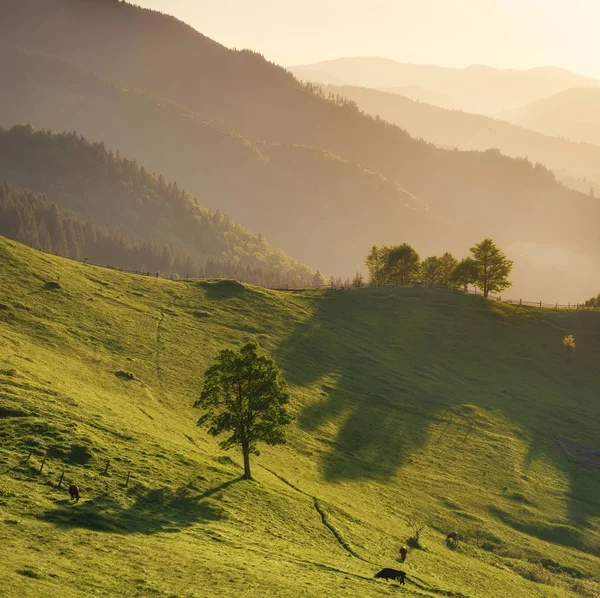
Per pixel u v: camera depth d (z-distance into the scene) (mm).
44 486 44938
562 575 62000
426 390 106250
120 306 106188
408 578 46938
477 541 65562
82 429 55719
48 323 89812
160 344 96312
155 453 56688
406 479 76750
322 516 56469
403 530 61906
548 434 98188
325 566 43844
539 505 76312
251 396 60906
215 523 47125
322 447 79688
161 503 47875
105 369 82000
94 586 32062
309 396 93938
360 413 92750
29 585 29953
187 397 81688
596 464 90688
